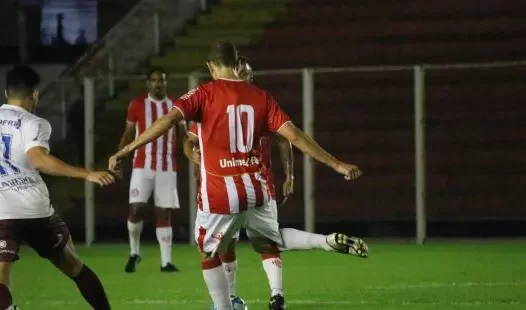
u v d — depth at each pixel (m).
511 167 50.84
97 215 51.72
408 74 55.81
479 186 50.44
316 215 50.88
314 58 58.25
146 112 34.59
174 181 35.50
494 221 49.84
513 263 37.09
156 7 59.69
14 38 67.81
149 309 26.17
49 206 20.30
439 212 50.09
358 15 61.88
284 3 63.78
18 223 19.78
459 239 48.81
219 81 20.08
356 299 27.33
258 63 58.56
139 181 35.19
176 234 51.28
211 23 62.69
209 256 20.39
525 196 49.81
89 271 20.73
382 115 53.78
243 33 61.25
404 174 51.09
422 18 60.75
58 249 20.28
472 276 32.88
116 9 67.12
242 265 37.72
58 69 64.69
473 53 56.94
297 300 27.25
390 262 37.97
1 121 19.78
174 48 60.12
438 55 57.25
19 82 20.05
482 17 60.03
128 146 19.11
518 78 54.69
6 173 19.80
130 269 35.59
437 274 33.59
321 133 53.38
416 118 45.94
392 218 50.16
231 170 19.80
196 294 29.20
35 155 19.11
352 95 55.16
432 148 52.03
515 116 52.50
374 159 52.06
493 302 26.36
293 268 36.19
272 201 23.02
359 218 50.44
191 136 23.20
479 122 52.72
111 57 56.28
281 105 55.66
